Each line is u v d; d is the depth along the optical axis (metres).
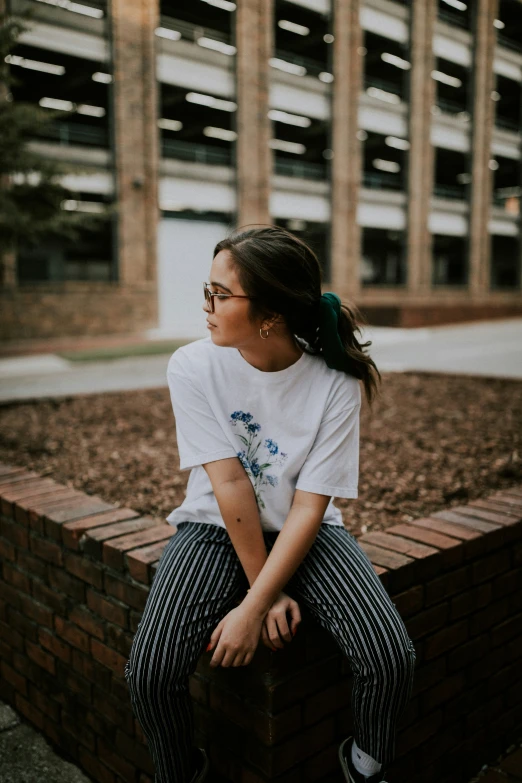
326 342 1.48
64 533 2.03
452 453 3.96
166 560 1.49
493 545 2.00
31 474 2.70
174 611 1.38
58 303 18.06
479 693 2.03
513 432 4.62
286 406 1.50
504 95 33.44
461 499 2.98
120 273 19.38
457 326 24.33
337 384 1.51
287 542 1.40
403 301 27.56
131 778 1.88
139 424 5.02
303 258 1.40
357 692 1.42
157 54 19.59
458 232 30.09
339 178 24.69
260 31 21.77
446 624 1.88
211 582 1.44
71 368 12.89
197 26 23.08
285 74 22.66
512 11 30.70
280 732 1.45
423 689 1.84
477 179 30.08
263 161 22.33
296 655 1.47
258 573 1.42
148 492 3.06
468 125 29.67
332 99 24.09
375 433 4.64
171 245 21.92
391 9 25.64
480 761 2.07
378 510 2.79
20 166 8.27
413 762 1.84
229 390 1.50
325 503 1.46
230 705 1.54
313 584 1.46
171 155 28.06
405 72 26.83
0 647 2.47
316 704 1.53
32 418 5.29
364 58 27.38
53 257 24.02
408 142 27.03
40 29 17.22
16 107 7.96
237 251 1.37
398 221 27.30
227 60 21.17
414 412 5.54
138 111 19.30
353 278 25.62
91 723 2.02
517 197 33.41
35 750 2.18
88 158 18.55
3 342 17.06
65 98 23.20
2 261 16.89
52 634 2.16
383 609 1.39
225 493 1.42
